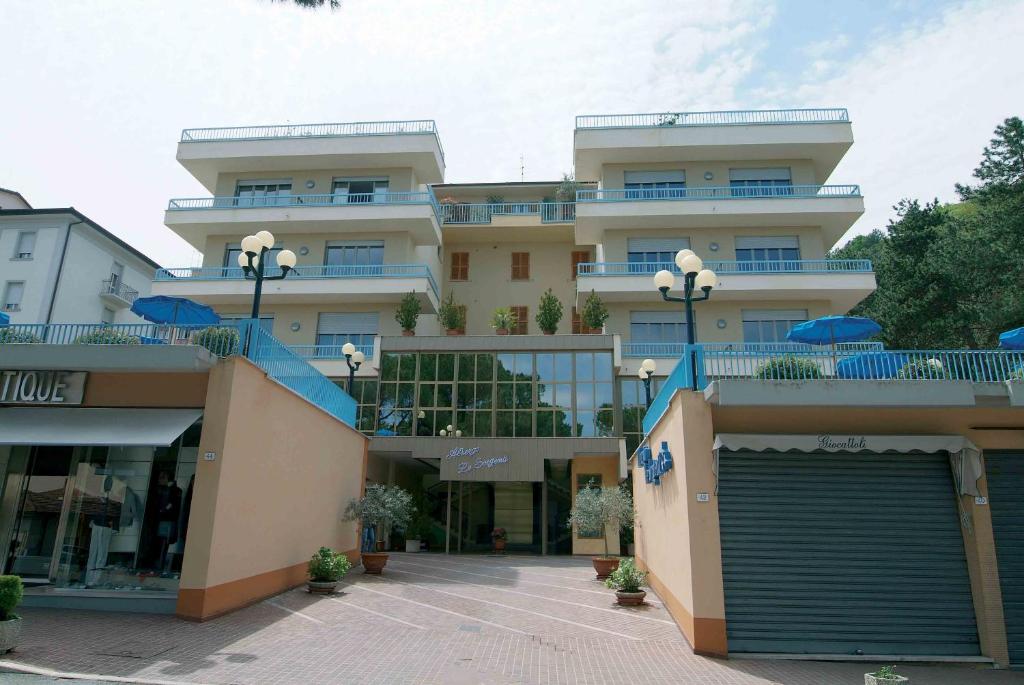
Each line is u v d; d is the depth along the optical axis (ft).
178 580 33.12
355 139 103.86
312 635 29.94
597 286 93.91
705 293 35.60
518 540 81.66
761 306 96.12
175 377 34.78
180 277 98.68
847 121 97.30
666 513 38.63
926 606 30.83
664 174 103.09
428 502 91.45
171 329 36.55
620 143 99.04
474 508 83.51
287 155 103.45
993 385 29.48
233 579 33.60
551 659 27.96
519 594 45.09
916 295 108.47
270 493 38.27
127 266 111.96
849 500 32.27
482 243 120.06
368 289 97.25
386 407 83.25
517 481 79.71
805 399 29.89
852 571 31.19
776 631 30.25
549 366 83.15
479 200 123.24
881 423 33.04
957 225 115.75
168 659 24.47
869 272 90.58
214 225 101.40
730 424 33.24
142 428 33.17
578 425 80.69
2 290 94.63
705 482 31.40
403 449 79.25
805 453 32.91
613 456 80.38
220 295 98.37
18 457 36.91
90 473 35.99
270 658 25.58
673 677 25.71
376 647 28.53
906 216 118.11
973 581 31.17
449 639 30.86
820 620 30.40
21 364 33.58
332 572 41.45
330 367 87.20
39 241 97.14
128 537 34.42
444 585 48.26
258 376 36.65
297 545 42.65
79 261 99.91
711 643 29.37
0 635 23.73
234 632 29.30
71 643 25.89
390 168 107.65
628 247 100.22
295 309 102.01
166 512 34.27
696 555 30.50
